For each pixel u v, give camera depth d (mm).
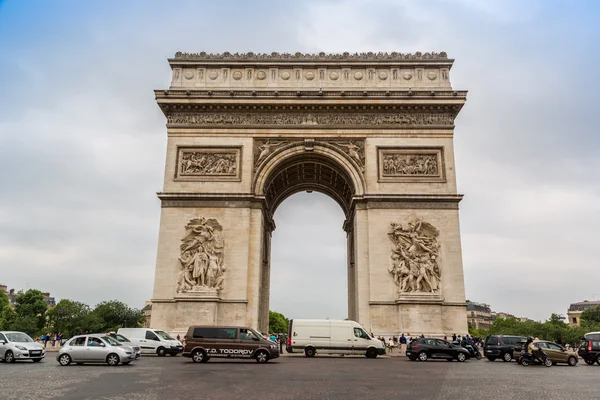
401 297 70750
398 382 35500
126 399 26297
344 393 29188
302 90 78688
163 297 71938
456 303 71250
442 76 80312
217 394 28266
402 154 77750
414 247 73000
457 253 73188
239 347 54156
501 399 27656
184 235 74188
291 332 66438
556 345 63188
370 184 76312
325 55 81875
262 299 84125
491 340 66188
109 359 50406
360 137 78312
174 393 28625
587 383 37094
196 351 54188
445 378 39094
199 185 76562
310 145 78125
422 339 62031
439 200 75062
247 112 79500
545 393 30500
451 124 78312
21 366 48594
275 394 28438
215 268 72562
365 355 67312
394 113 79062
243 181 76750
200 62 81438
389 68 81188
